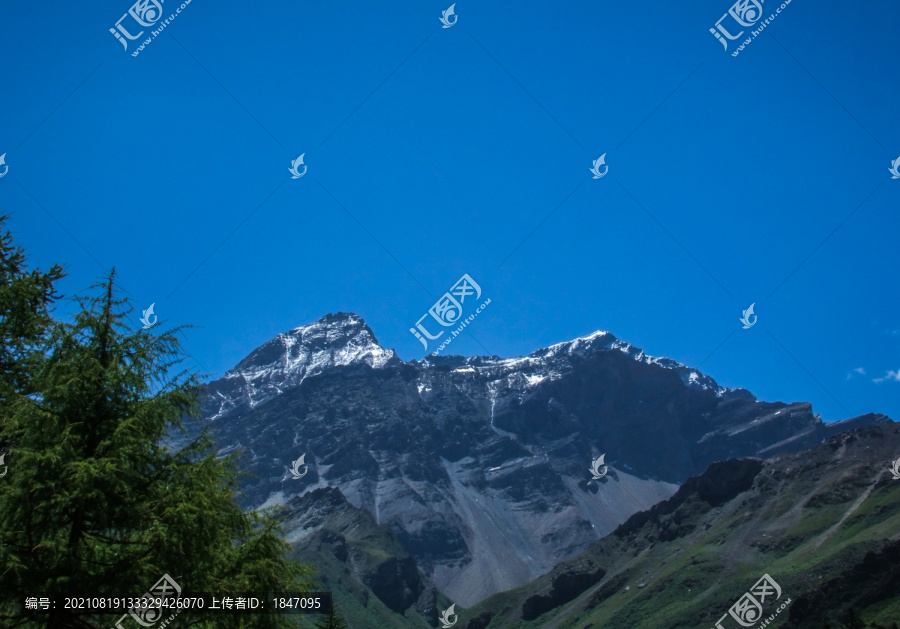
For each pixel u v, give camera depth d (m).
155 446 22.83
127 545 21.61
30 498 20.38
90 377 22.20
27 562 20.14
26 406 21.67
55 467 20.78
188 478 22.48
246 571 22.84
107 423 22.45
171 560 21.05
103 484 20.88
